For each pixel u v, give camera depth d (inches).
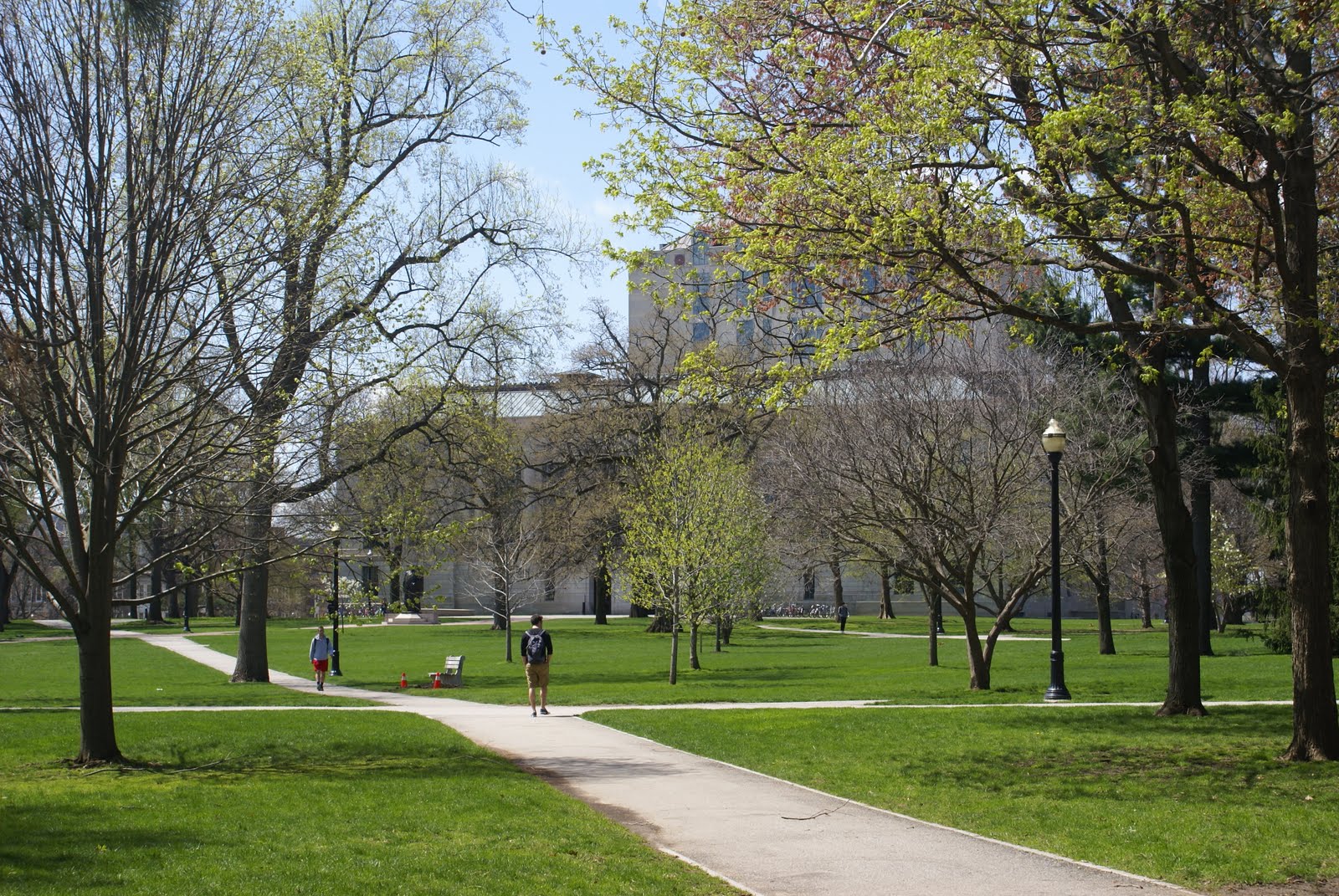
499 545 1779.0
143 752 665.0
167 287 597.3
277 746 689.0
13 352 514.0
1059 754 602.5
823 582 3134.8
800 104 523.5
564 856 379.2
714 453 1439.5
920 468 979.3
